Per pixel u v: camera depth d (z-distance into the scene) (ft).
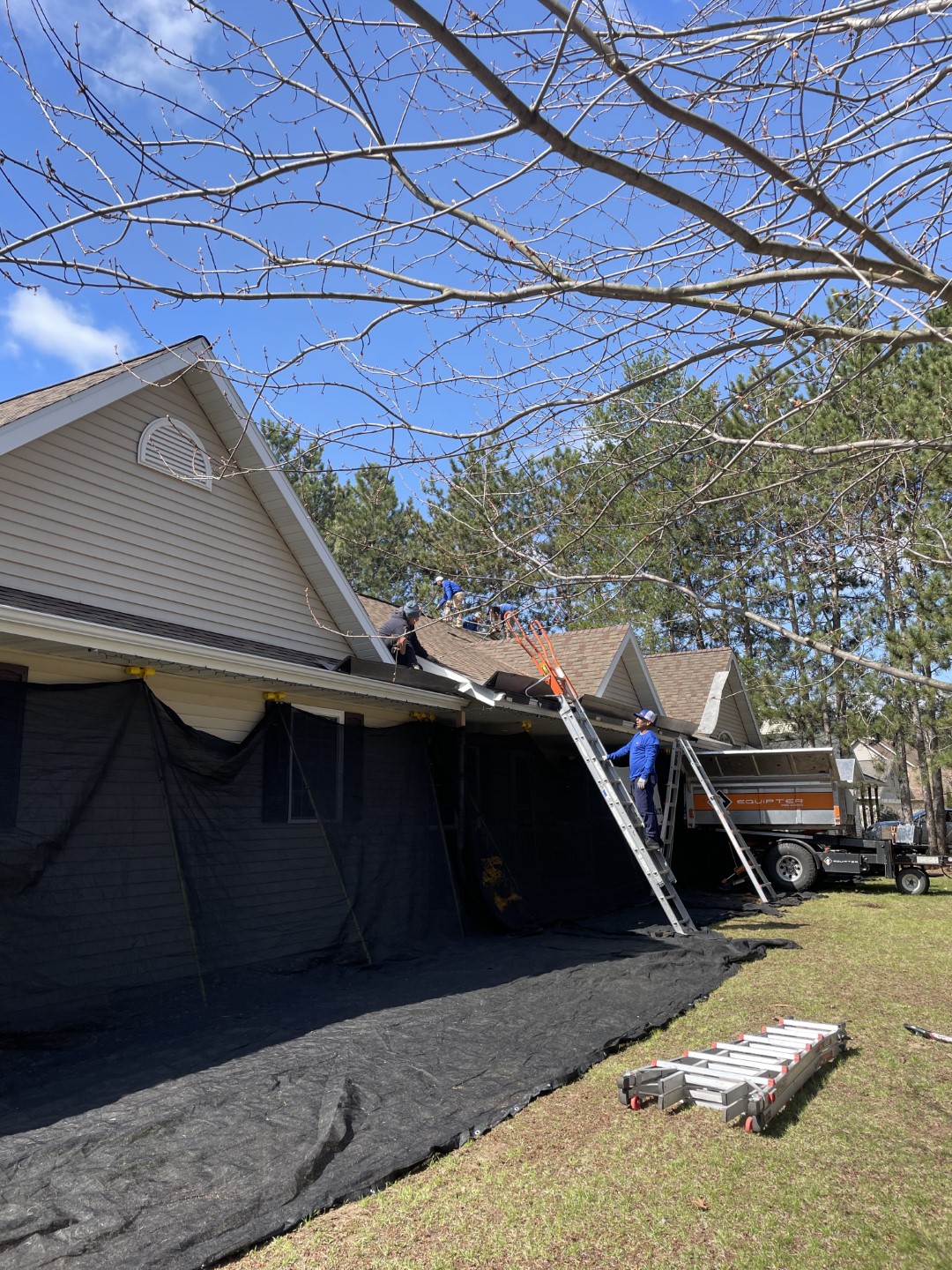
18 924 20.18
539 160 10.34
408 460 12.46
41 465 27.78
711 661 71.26
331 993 25.34
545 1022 22.25
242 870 26.23
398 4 8.43
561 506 15.28
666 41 10.69
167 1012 22.47
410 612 37.60
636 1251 11.76
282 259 11.02
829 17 9.77
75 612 25.94
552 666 37.86
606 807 47.37
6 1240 11.57
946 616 31.32
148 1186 13.15
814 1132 15.76
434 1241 11.98
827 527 17.04
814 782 52.11
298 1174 13.39
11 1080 17.95
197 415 33.91
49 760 21.84
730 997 25.76
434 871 33.81
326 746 30.78
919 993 26.27
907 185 11.25
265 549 36.42
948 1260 11.57
